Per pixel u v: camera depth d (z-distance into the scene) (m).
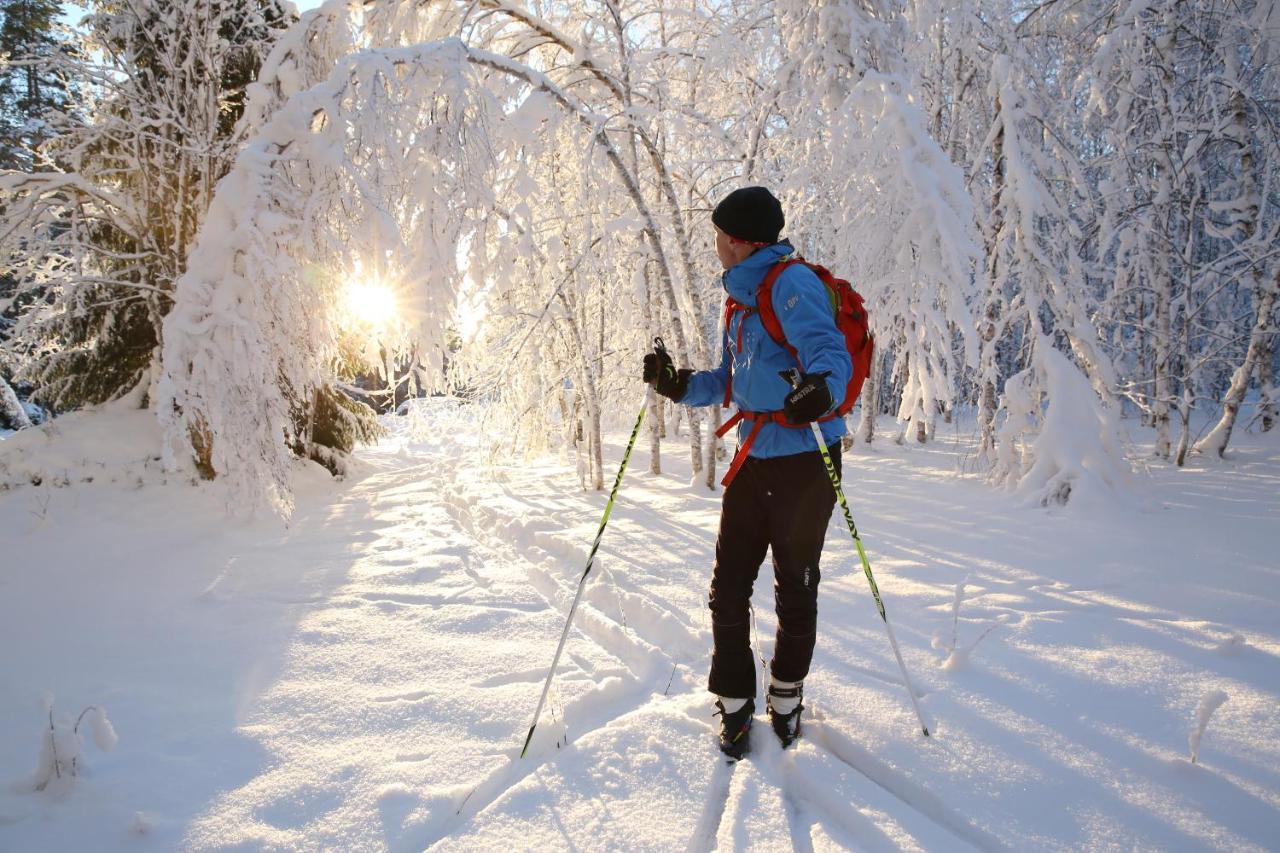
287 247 4.38
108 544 4.54
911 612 3.12
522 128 5.04
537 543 4.69
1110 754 2.01
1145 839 1.67
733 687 2.09
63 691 2.56
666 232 7.08
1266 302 6.66
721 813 1.87
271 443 4.46
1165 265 6.94
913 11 6.54
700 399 2.41
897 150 5.40
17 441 6.50
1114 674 2.46
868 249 5.65
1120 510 4.78
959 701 2.32
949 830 1.79
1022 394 5.71
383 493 6.81
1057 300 5.73
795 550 2.08
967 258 5.15
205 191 6.20
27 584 3.80
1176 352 7.33
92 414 7.01
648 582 3.68
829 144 5.78
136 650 2.91
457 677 2.60
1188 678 2.41
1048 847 1.66
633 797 1.89
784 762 2.04
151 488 5.71
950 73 8.50
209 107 6.43
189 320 4.17
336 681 2.59
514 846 1.70
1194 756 1.91
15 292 6.48
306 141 4.30
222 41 6.36
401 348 4.94
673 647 2.94
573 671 2.63
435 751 2.12
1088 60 6.84
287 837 1.77
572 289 6.82
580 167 5.74
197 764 2.07
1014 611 3.09
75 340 7.15
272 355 4.36
